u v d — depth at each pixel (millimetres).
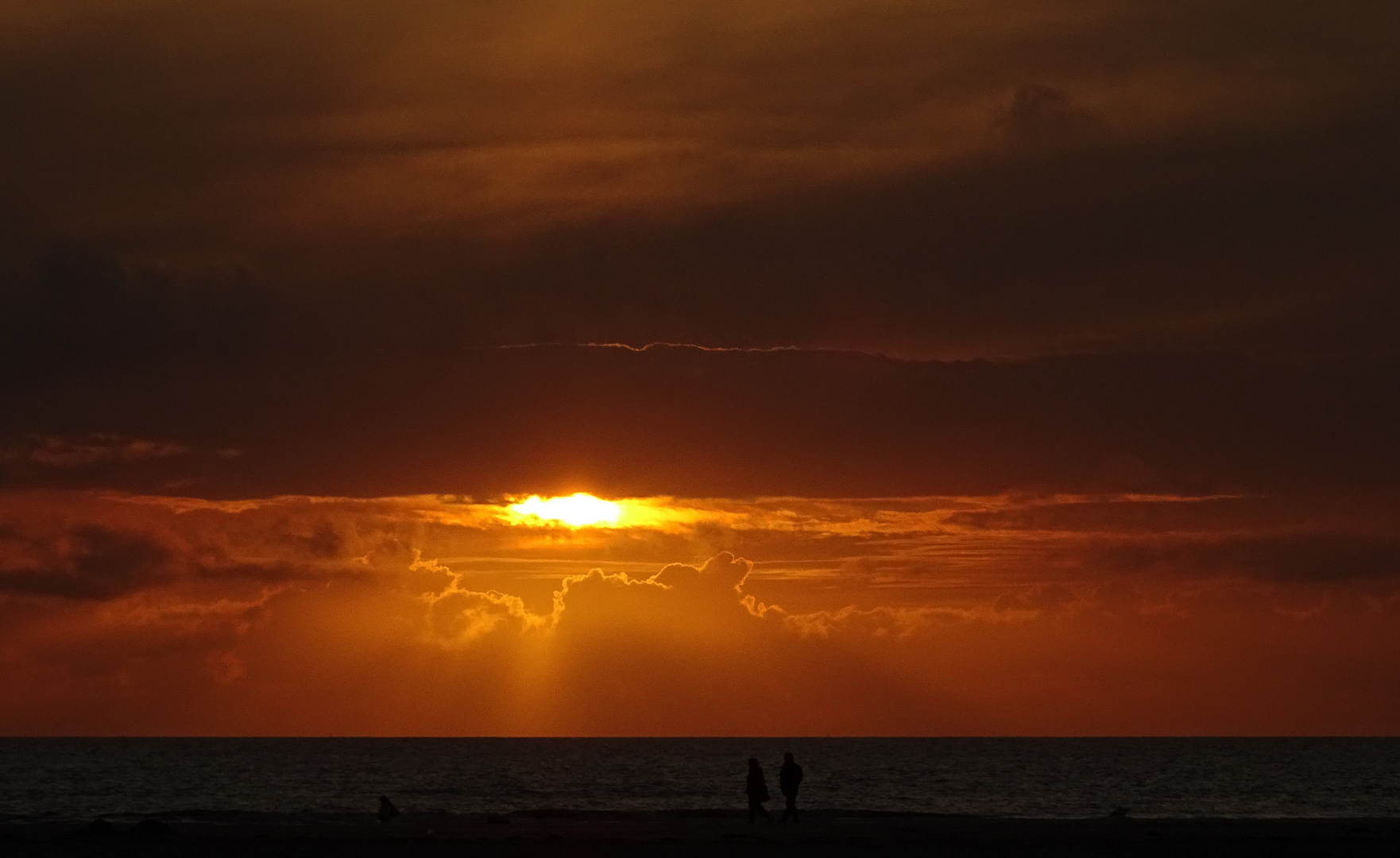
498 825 82125
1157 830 76812
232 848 63469
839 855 60594
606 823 84375
